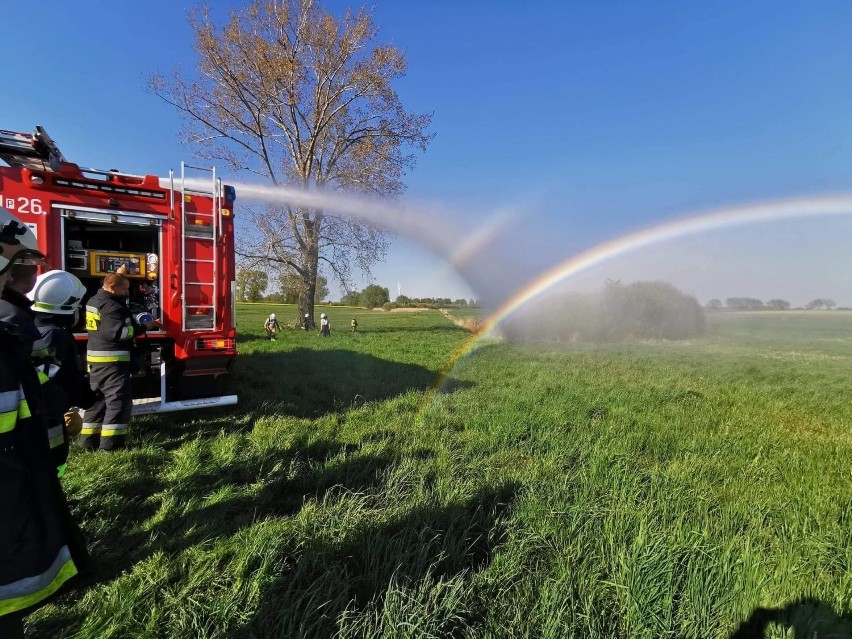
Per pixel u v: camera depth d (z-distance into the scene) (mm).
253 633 2092
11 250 1676
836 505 3434
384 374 9188
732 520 3180
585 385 8766
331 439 4855
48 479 1649
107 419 4238
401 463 4148
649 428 5723
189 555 2686
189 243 5332
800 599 2354
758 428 5930
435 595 2311
